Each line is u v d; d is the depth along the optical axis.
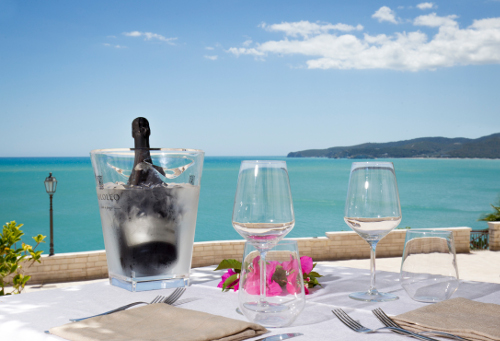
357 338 0.72
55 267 5.65
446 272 0.95
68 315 0.87
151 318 0.80
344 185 57.31
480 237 8.02
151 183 1.05
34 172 74.38
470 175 71.69
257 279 0.76
